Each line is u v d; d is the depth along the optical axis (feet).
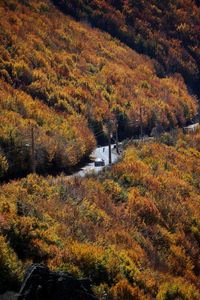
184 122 416.67
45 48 357.82
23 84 297.33
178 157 254.88
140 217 161.79
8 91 268.82
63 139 241.76
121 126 337.93
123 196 170.81
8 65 302.45
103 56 427.33
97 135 309.01
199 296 128.57
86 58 396.37
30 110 253.03
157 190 189.98
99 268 113.60
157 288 122.31
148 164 220.64
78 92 323.78
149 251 144.25
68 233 125.59
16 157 204.95
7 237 110.42
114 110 338.34
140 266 128.16
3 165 192.54
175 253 151.23
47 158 217.77
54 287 89.25
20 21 376.68
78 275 107.24
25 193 138.82
